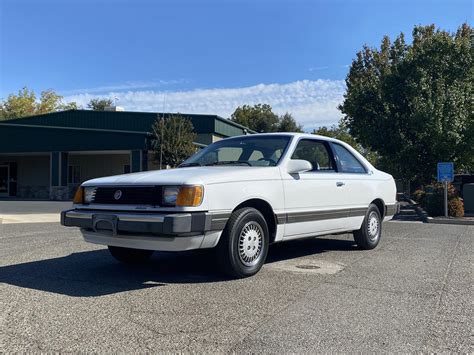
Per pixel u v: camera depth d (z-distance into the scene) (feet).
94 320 14.21
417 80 65.57
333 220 23.68
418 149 66.69
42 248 27.48
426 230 39.06
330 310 15.25
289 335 13.04
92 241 19.69
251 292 17.29
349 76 108.58
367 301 16.28
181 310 15.17
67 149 102.27
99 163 117.70
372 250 27.07
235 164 21.91
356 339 12.79
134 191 18.35
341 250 26.96
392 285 18.52
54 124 128.98
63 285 18.39
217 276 19.85
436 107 62.49
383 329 13.57
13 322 14.03
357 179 25.62
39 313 14.87
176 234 16.84
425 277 19.98
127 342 12.53
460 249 27.76
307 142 23.47
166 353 11.86
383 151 72.59
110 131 99.09
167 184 17.49
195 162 23.32
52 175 103.71
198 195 17.33
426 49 67.77
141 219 17.17
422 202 61.21
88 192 19.94
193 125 116.37
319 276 19.94
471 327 13.82
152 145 100.07
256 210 19.56
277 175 20.62
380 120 69.21
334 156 24.85
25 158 122.11
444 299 16.63
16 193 122.11
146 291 17.47
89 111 124.26
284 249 27.27
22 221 45.01
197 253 25.57
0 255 25.09
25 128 105.70
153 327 13.64
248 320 14.24
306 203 21.91
